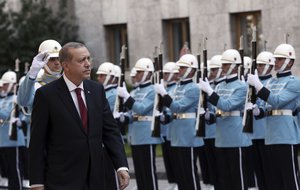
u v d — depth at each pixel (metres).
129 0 47.25
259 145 25.23
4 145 30.47
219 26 43.72
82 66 15.49
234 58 24.84
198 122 24.86
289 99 22.83
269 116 23.25
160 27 46.09
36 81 19.14
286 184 23.00
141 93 27.11
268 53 25.56
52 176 15.44
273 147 23.08
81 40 49.06
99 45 48.66
